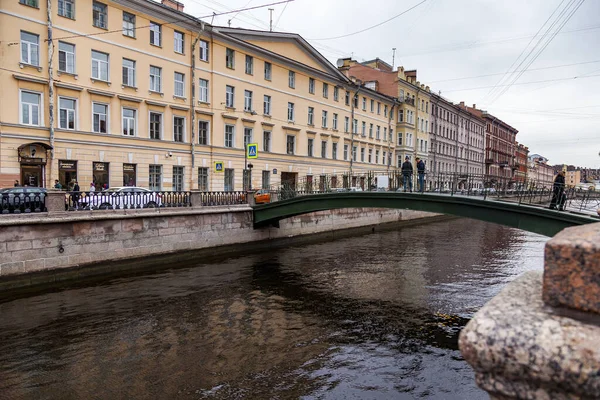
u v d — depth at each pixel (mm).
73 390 7168
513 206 12352
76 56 21188
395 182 18172
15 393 7039
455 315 11398
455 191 15555
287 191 22891
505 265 18031
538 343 838
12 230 12453
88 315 10875
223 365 8219
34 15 19672
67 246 13789
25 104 19578
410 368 8164
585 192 12414
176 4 28172
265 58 32156
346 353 8867
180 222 17531
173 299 12477
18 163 19188
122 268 15312
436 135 57000
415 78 53500
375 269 17125
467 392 7250
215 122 28297
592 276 902
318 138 37844
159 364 8211
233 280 14984
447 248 22672
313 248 22344
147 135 24500
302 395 7086
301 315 11312
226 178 29297
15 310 11070
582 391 790
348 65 47562
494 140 79688
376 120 46062
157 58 24938
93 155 21953
